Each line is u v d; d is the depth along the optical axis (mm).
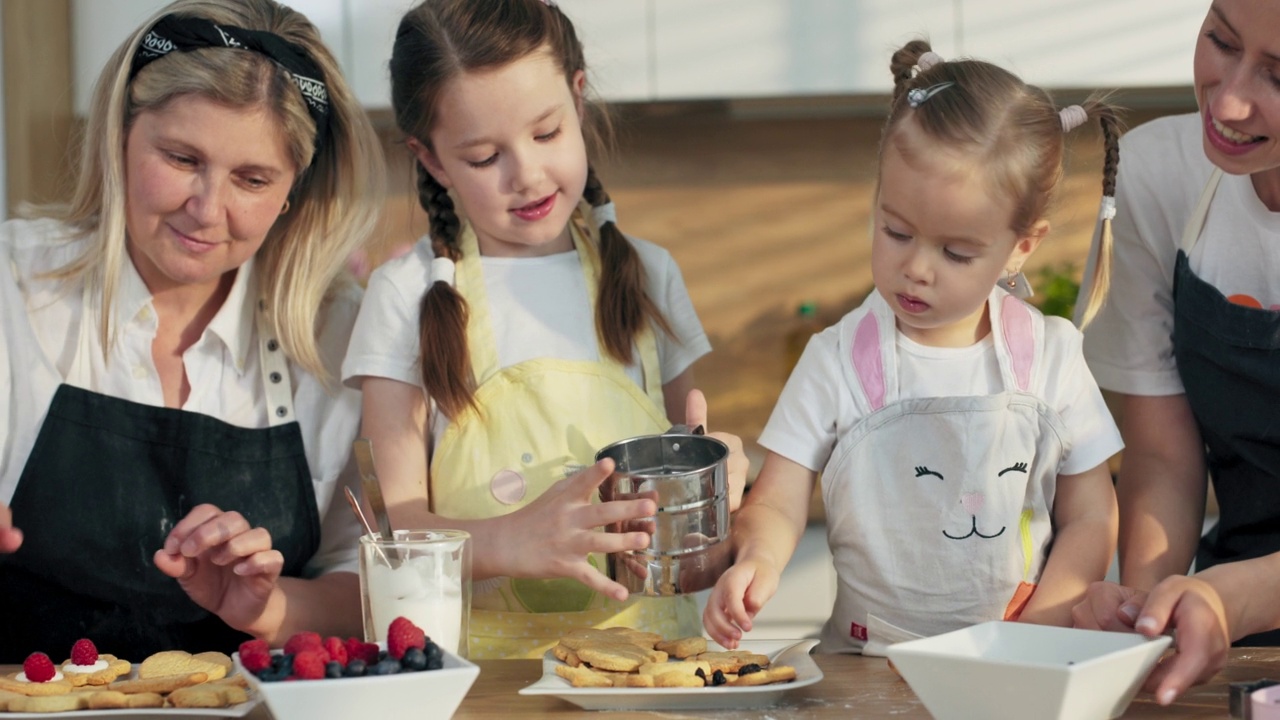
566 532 1148
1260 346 1309
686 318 1524
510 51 1264
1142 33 2787
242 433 1390
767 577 1134
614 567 1178
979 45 2797
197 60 1219
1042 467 1282
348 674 907
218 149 1216
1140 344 1463
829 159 3166
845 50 2801
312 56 1370
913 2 2789
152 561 1354
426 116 1311
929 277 1188
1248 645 1384
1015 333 1303
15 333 1353
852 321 1339
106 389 1371
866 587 1302
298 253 1414
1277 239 1336
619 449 1204
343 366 1396
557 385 1364
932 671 901
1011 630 1005
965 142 1161
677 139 3164
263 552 1138
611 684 1027
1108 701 903
